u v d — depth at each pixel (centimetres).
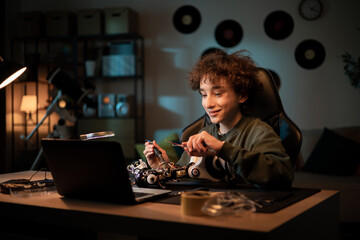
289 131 142
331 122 401
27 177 150
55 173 104
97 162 93
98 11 413
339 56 398
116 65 413
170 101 436
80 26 416
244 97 138
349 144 330
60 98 360
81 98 359
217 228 71
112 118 406
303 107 406
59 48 459
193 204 80
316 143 361
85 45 446
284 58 409
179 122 434
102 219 85
